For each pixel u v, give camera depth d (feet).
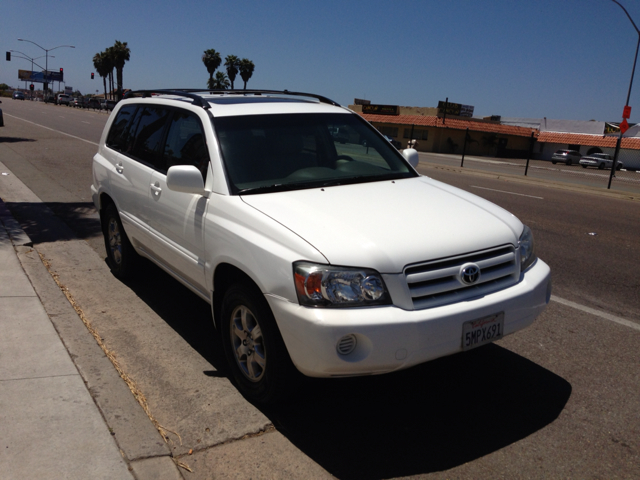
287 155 13.58
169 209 13.98
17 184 36.04
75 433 9.94
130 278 18.53
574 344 15.15
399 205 12.02
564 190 59.62
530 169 106.11
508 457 10.16
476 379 13.03
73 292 17.49
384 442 10.51
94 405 10.84
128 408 10.89
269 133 13.87
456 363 13.82
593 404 12.05
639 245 28.76
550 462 10.05
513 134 180.04
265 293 10.34
